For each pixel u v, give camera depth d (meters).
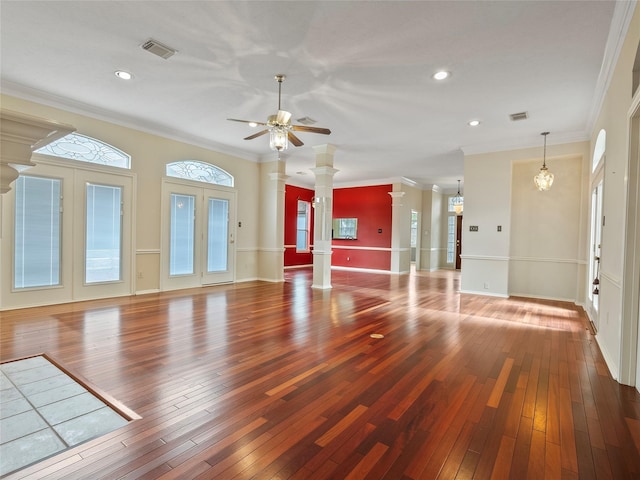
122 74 3.87
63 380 2.52
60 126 0.77
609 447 1.84
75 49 3.37
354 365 2.92
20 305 4.43
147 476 1.55
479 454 1.76
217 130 5.86
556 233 6.08
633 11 2.47
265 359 3.01
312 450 1.77
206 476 1.56
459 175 9.56
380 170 8.94
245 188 7.52
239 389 2.43
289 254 11.02
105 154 5.23
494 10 2.65
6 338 3.35
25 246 4.45
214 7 2.70
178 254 6.27
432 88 4.02
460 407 2.24
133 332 3.65
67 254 4.82
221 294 5.96
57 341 3.30
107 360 2.88
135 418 2.02
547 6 2.58
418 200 11.19
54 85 4.18
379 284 7.75
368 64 3.52
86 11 2.78
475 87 3.98
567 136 5.64
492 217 6.34
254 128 5.73
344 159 7.70
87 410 2.11
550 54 3.25
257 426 1.97
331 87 4.06
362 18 2.79
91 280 5.09
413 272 10.53
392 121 5.14
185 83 4.06
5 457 1.66
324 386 2.51
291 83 3.98
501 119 5.00
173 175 6.18
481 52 3.25
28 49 3.38
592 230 4.91
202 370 2.74
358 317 4.58
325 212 6.73
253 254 7.80
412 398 2.36
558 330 4.10
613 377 2.75
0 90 4.12
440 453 1.76
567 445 1.85
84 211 4.97
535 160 6.08
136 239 5.59
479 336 3.82
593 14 2.66
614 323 2.93
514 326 4.26
